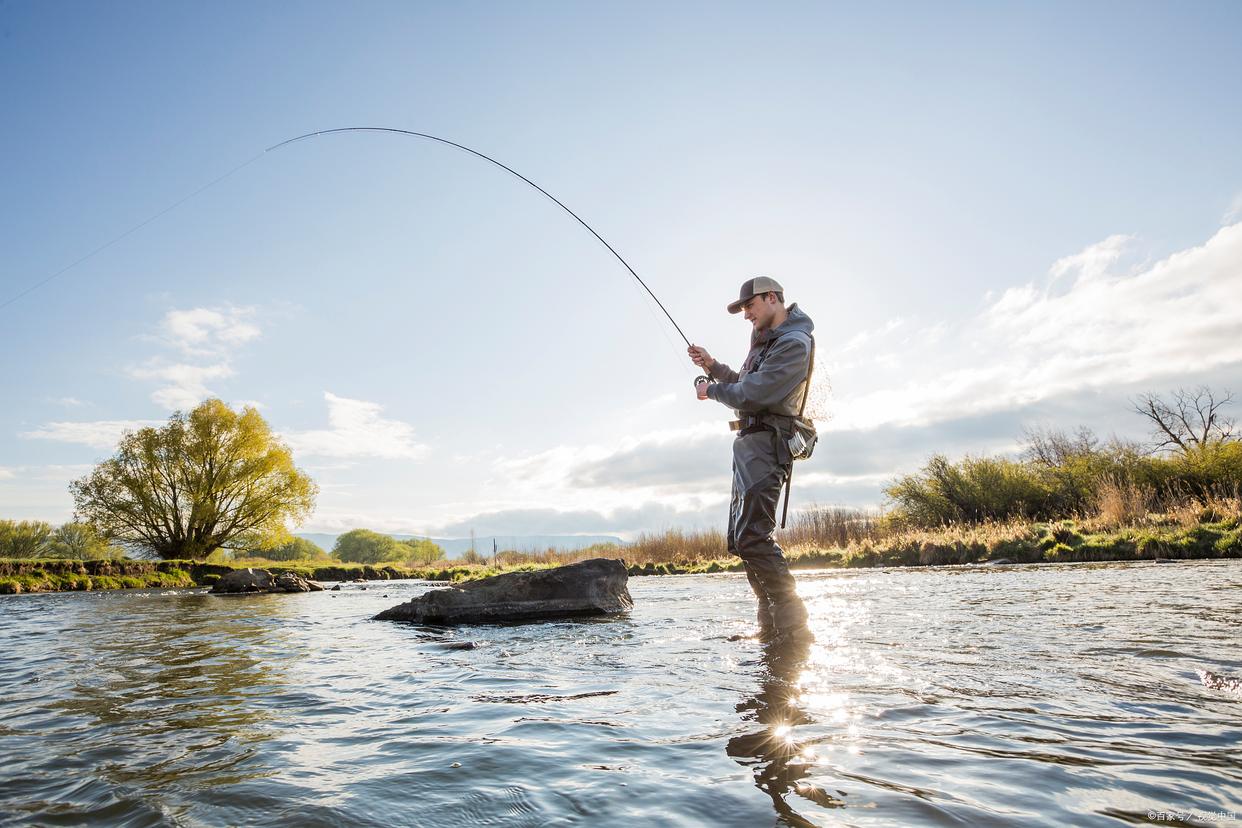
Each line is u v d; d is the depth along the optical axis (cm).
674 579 1488
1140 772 140
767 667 278
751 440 410
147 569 2195
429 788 144
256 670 322
